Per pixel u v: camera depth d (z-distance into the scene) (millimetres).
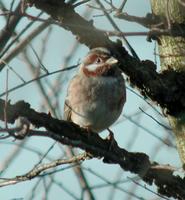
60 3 10453
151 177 10445
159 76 11031
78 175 12055
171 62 11227
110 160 10500
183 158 11109
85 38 10914
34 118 9617
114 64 11242
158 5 10828
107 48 11133
